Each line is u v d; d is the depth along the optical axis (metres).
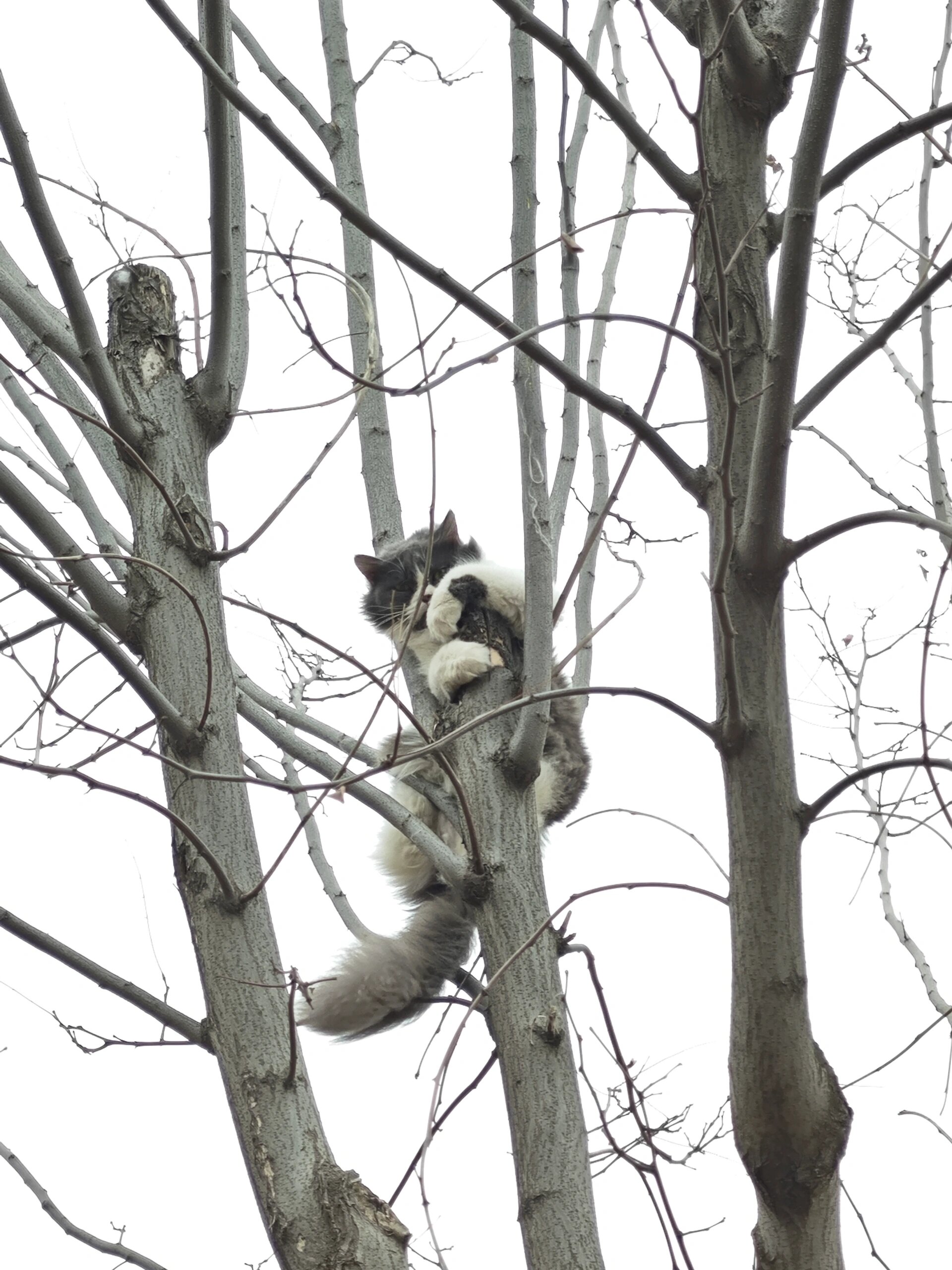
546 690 6.03
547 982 5.84
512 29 6.64
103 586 5.87
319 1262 5.02
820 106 4.26
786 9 5.24
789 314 4.37
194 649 5.86
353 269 7.62
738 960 4.57
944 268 4.52
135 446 6.14
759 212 5.11
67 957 5.33
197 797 5.64
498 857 6.09
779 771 4.56
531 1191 5.44
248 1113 5.27
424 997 8.39
